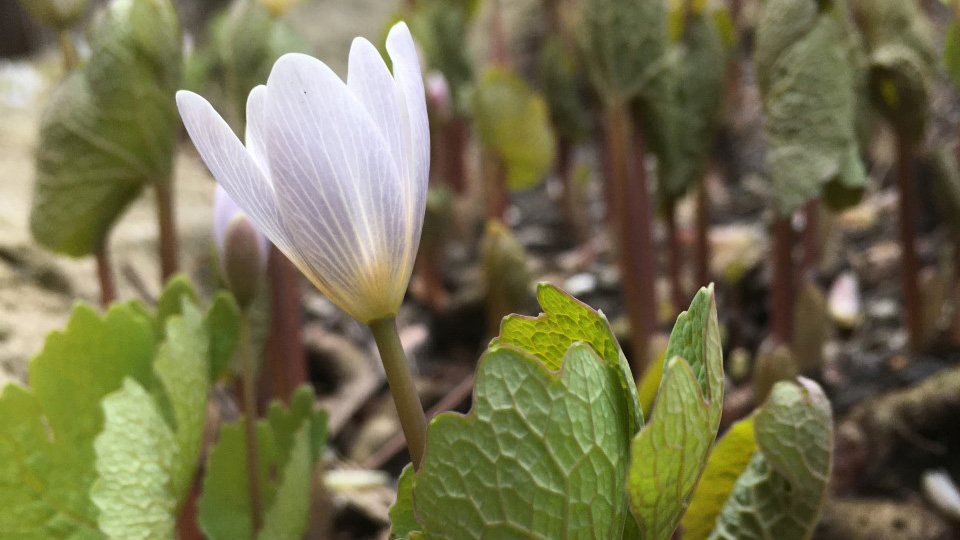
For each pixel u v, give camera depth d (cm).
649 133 35
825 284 42
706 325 17
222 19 58
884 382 34
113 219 32
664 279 48
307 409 25
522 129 48
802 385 20
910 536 30
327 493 31
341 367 46
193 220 56
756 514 21
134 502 21
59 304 40
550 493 17
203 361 23
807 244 37
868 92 32
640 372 36
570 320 18
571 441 17
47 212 31
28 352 35
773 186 29
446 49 53
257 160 17
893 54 31
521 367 17
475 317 49
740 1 57
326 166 17
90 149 30
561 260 54
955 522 29
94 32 29
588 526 17
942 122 48
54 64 80
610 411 17
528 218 61
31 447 22
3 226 43
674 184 36
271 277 33
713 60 35
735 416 35
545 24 63
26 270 41
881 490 32
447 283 52
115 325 23
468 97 54
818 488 20
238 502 24
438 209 47
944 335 36
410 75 17
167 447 22
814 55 28
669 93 34
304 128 17
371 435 42
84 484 22
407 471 18
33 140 59
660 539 18
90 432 23
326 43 85
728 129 58
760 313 42
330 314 51
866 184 29
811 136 29
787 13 28
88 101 29
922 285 38
